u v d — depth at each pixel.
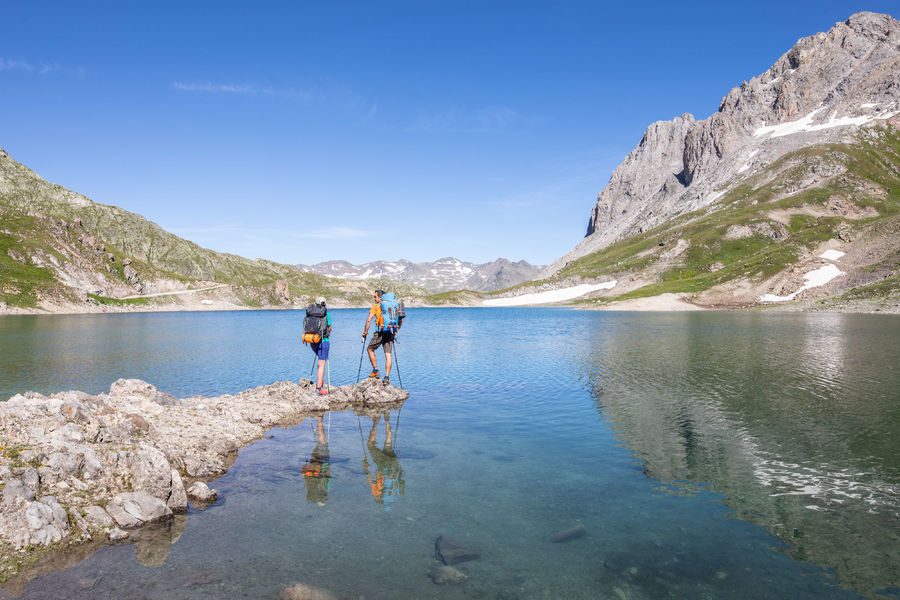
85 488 9.80
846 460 12.24
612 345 42.88
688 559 7.67
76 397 15.16
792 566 7.43
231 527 8.87
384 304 21.27
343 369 29.97
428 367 29.98
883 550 7.85
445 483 11.01
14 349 43.88
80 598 6.63
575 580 7.09
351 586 6.92
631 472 11.63
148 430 13.29
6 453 10.04
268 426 16.47
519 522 9.02
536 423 16.36
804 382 23.05
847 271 128.00
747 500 9.90
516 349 40.59
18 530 8.18
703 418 16.66
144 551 7.99
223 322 111.69
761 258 166.38
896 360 30.06
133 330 76.06
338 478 11.41
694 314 115.25
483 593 6.74
